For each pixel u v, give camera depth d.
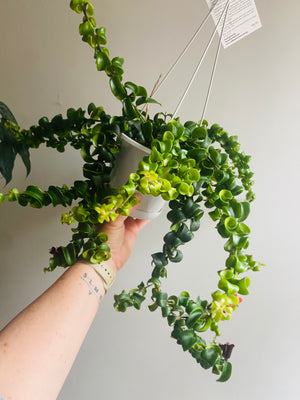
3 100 0.73
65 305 0.40
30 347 0.35
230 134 0.74
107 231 0.48
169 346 0.85
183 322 0.45
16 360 0.34
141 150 0.42
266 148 0.74
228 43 0.69
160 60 0.72
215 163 0.43
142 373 0.87
